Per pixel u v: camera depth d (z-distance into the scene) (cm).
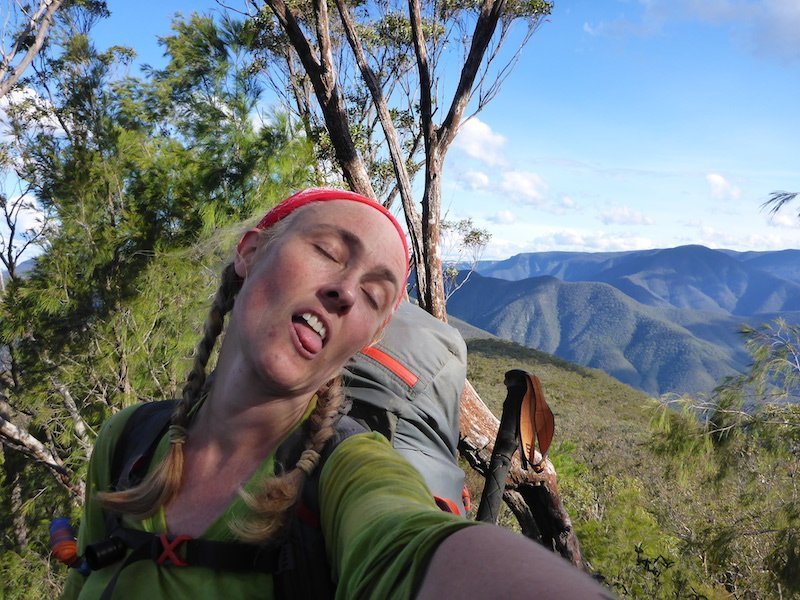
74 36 766
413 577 34
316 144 759
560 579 29
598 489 830
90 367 688
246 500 58
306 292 63
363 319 65
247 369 64
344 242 66
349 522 50
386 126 568
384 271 66
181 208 659
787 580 658
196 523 63
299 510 58
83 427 716
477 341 7881
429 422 125
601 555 603
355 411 119
